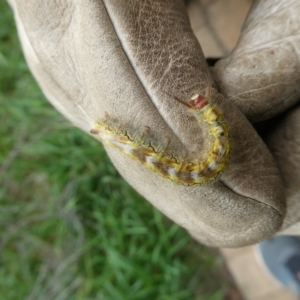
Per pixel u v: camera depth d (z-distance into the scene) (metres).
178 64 0.08
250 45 0.09
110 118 0.08
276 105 0.09
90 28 0.07
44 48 0.09
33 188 0.25
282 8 0.08
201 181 0.07
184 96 0.07
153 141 0.07
